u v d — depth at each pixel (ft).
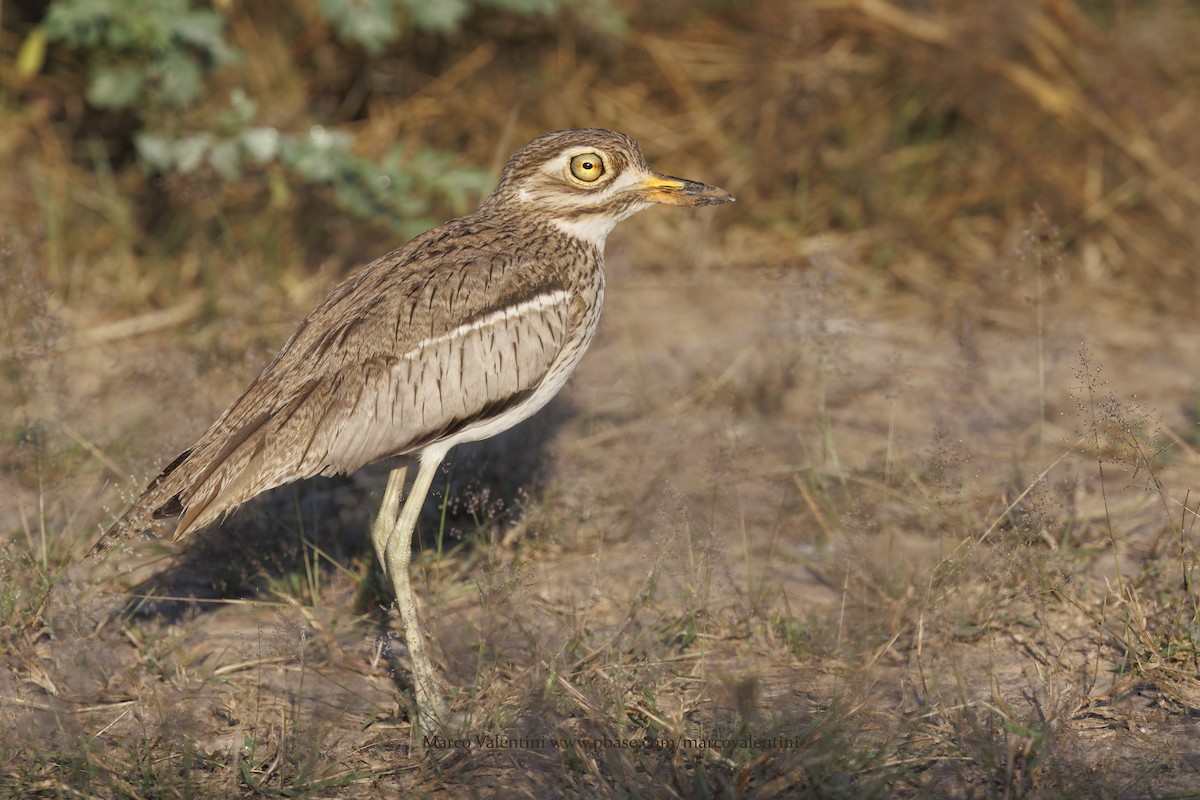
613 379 42.98
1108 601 29.73
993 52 53.01
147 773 24.53
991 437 38.60
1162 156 52.54
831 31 55.52
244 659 29.30
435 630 28.76
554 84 54.19
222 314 44.47
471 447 35.70
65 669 27.66
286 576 32.27
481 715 26.66
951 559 29.89
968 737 25.29
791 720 25.63
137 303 47.29
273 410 26.43
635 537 33.76
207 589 32.45
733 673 27.78
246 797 24.45
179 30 46.83
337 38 53.42
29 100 51.80
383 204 46.24
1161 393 42.39
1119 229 51.26
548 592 31.35
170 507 26.86
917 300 49.34
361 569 32.53
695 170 53.36
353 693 27.91
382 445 26.89
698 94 55.36
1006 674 27.78
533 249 28.99
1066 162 53.11
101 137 51.70
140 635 29.99
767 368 41.91
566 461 37.09
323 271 40.04
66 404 36.55
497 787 24.62
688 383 42.39
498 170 45.57
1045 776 23.95
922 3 54.29
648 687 27.27
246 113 46.11
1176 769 24.25
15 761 25.26
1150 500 34.17
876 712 26.25
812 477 35.53
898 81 54.85
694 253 51.31
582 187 29.60
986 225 52.26
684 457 37.27
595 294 29.78
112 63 48.24
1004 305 46.21
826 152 53.42
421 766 25.40
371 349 26.84
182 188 46.06
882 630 29.04
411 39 53.98
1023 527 30.66
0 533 33.30
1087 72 53.78
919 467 35.88
